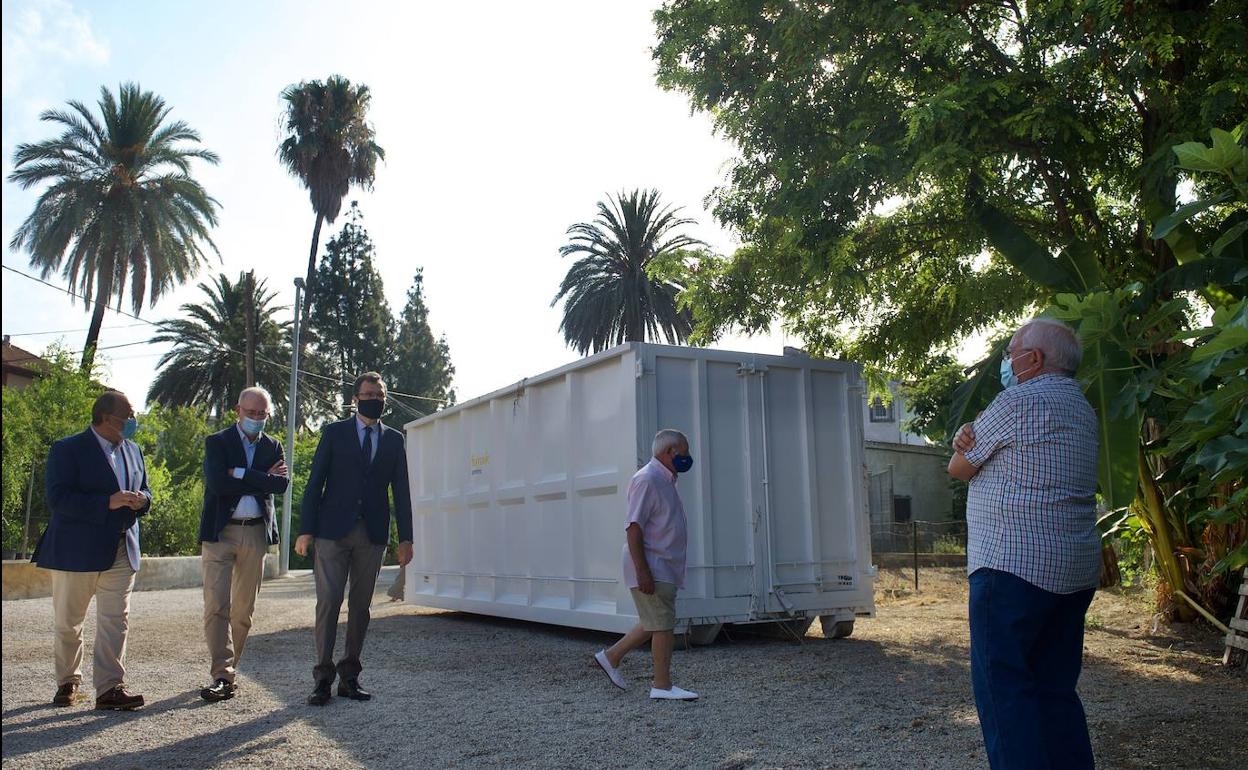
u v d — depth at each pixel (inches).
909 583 626.5
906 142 335.3
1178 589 360.2
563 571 376.2
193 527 1027.9
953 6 362.9
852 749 190.2
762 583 346.3
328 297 2324.1
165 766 183.0
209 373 1919.3
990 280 437.1
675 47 409.7
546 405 397.4
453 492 477.1
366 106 1843.0
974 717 217.9
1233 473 184.7
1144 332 226.2
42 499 976.3
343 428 255.6
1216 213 359.9
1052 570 131.0
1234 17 304.8
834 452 377.1
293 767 182.9
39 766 182.2
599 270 1604.3
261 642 380.2
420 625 447.8
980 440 138.5
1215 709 222.2
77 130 1183.6
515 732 210.7
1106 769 170.6
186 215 1224.8
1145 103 339.9
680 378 343.9
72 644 242.4
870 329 495.8
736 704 238.5
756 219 407.2
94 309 1201.4
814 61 371.6
